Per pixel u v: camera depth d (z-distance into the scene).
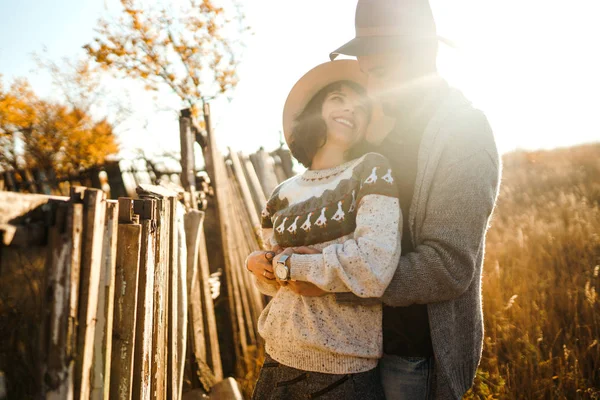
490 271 4.85
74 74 11.63
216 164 4.84
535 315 3.65
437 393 1.52
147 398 1.71
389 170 1.57
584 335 3.38
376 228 1.47
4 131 10.90
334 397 1.53
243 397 3.58
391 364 1.61
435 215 1.47
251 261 1.76
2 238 1.06
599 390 2.83
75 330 1.19
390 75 1.69
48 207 1.19
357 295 1.45
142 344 1.66
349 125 1.73
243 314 4.52
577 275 4.23
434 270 1.42
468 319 1.58
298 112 1.93
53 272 1.16
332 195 1.63
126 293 1.54
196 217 3.55
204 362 3.52
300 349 1.60
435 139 1.54
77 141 11.38
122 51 9.84
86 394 1.23
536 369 3.06
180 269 2.91
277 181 6.17
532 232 5.76
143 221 1.73
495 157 1.51
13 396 1.21
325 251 1.49
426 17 1.67
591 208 6.72
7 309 1.18
